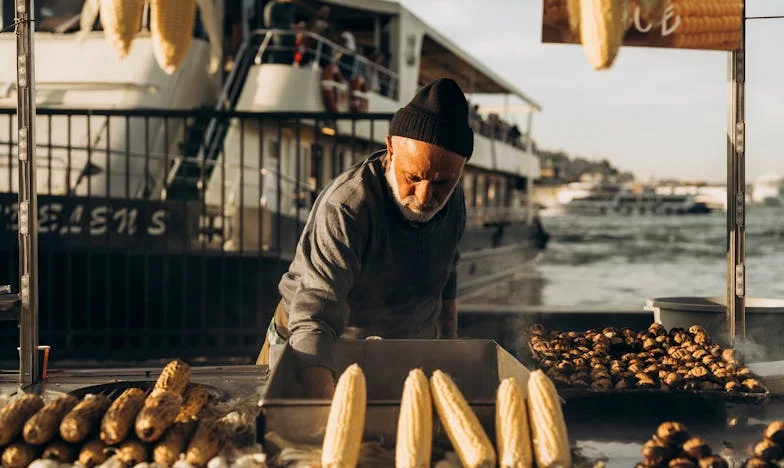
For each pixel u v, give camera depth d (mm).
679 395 2328
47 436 1900
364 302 2830
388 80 14523
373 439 1929
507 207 27562
